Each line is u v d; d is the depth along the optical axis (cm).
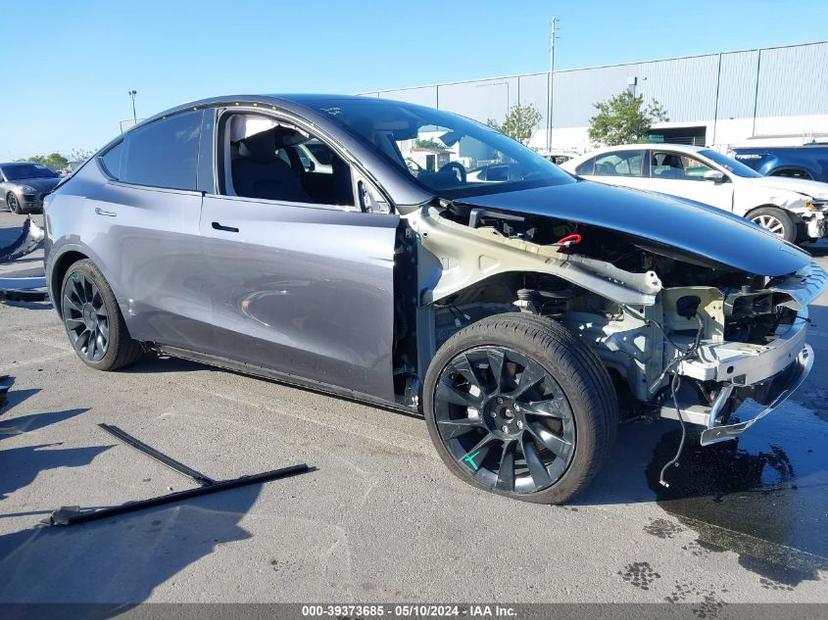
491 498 310
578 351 281
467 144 398
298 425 390
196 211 386
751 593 246
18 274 787
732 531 285
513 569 260
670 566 261
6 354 534
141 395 439
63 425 395
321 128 350
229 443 368
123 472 337
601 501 309
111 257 431
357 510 301
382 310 316
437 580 254
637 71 4338
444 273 309
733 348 281
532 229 311
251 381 460
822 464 343
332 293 330
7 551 274
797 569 259
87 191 460
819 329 575
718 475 332
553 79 4512
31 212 1938
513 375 299
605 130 3891
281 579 255
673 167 1052
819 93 3803
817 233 945
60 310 495
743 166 1034
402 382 338
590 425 278
